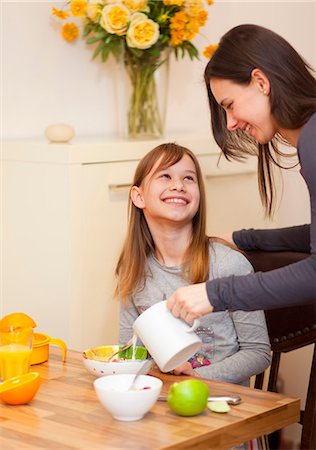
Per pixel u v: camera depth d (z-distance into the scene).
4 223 2.74
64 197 2.53
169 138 2.91
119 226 2.66
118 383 1.55
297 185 3.26
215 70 1.70
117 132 3.15
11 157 2.68
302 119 1.63
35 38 2.86
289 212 3.26
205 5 3.33
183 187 2.01
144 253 2.08
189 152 2.08
